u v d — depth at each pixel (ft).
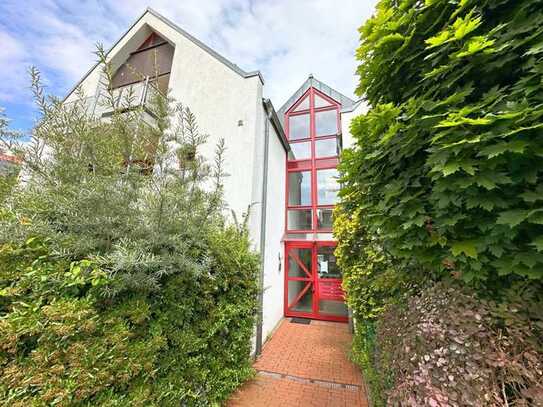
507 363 4.47
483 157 5.45
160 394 8.04
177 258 8.66
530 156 4.96
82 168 7.93
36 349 5.71
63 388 5.62
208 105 20.17
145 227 8.14
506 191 5.34
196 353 10.46
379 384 9.48
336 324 24.57
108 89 7.91
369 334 13.32
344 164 9.90
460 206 5.99
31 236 7.02
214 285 11.26
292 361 16.49
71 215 7.36
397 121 7.23
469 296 5.64
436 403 4.44
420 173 7.20
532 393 4.07
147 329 8.18
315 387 13.47
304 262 28.22
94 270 6.78
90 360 6.15
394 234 7.36
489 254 5.78
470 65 5.95
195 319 10.52
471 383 4.54
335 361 16.51
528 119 4.72
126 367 6.90
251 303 14.44
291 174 31.58
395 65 8.48
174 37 23.32
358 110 26.05
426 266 7.11
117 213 7.89
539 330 4.66
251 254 15.08
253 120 18.48
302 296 27.25
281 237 27.45
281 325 24.16
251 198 17.34
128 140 8.38
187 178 9.48
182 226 9.09
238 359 13.53
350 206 11.69
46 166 7.79
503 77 6.09
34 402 5.24
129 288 7.89
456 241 6.04
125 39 26.20
